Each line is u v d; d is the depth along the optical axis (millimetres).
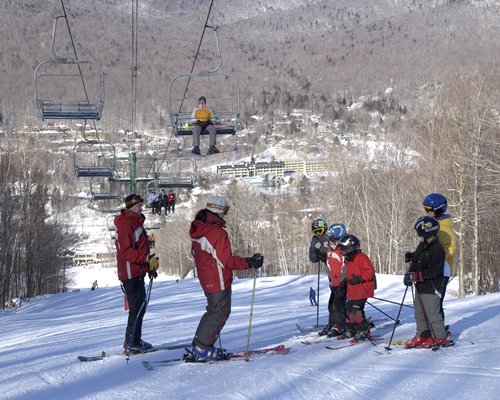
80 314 22344
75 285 76500
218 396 4250
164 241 76812
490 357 5332
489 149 30109
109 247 95812
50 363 5848
